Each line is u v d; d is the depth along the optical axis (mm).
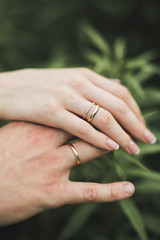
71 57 697
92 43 774
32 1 843
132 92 458
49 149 375
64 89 382
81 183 369
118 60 488
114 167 401
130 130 391
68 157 373
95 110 371
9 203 365
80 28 774
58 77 407
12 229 528
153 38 758
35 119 380
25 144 375
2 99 396
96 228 486
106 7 744
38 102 378
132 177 451
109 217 478
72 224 425
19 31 779
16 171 366
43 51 803
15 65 694
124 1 739
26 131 384
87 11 788
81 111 372
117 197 362
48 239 507
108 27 799
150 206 509
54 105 373
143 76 491
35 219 524
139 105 483
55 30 812
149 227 472
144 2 729
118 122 389
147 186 442
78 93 386
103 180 412
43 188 366
